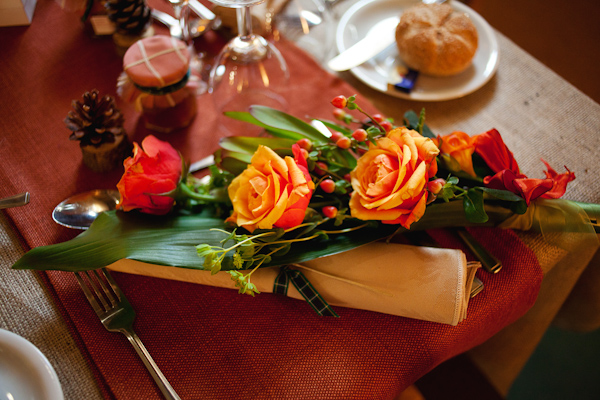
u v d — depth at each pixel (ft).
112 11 1.89
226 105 1.94
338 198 1.56
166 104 1.80
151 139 1.52
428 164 1.39
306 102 1.94
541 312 1.98
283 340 1.51
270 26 2.14
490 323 1.59
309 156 1.49
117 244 1.46
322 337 1.51
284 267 1.53
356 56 2.03
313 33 2.17
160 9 2.18
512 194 1.46
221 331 1.52
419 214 1.38
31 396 1.32
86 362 1.48
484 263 1.58
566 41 3.41
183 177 1.57
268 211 1.36
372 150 1.42
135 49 1.75
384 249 1.53
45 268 1.41
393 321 1.53
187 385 1.45
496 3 3.58
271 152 1.37
